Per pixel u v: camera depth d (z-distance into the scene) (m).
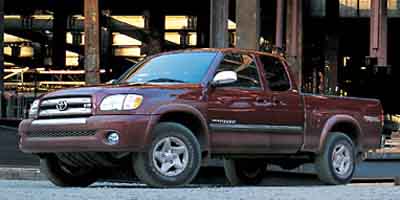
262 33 66.88
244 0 38.56
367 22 67.94
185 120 13.64
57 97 13.41
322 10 65.25
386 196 11.36
